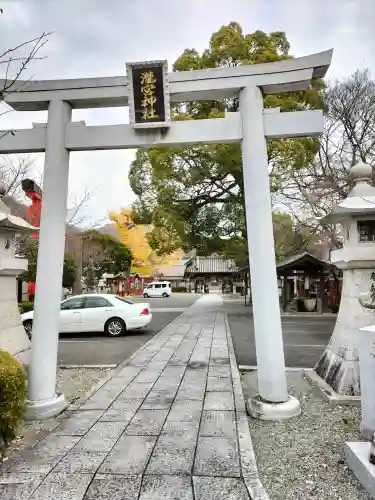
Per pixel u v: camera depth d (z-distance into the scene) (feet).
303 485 9.70
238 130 15.39
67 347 30.91
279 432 13.00
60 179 15.40
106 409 14.96
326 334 37.40
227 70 15.28
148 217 57.67
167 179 48.73
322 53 14.65
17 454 11.10
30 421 13.80
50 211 15.16
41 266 15.01
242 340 34.01
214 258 148.15
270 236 14.93
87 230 77.20
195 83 15.37
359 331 12.62
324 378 18.33
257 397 15.07
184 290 157.48
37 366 14.61
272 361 14.64
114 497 8.86
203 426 13.07
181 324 44.04
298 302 58.29
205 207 57.57
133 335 37.09
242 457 10.74
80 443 11.79
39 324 14.82
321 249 71.92
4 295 17.72
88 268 98.89
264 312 14.75
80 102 16.03
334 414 14.56
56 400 14.57
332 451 11.56
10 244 18.31
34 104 16.06
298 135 15.31
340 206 16.87
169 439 12.01
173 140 15.39
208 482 9.48
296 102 42.63
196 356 25.54
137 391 17.40
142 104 15.05
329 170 42.83
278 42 48.78
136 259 139.33
